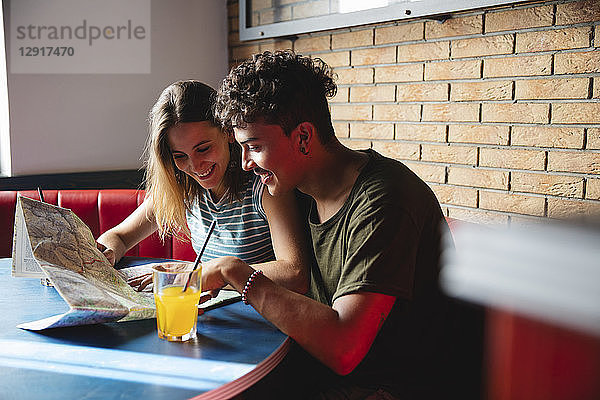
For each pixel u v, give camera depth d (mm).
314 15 2432
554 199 1757
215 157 1305
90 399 715
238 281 1030
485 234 155
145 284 1220
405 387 1024
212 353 875
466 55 1956
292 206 1272
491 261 146
